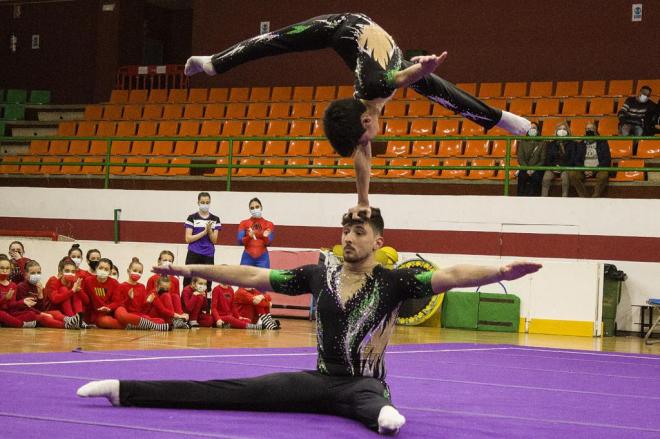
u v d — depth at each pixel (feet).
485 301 48.73
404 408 16.97
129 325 38.29
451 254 50.42
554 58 67.82
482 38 69.97
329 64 74.43
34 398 16.06
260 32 76.79
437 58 13.50
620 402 19.31
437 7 71.41
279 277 15.79
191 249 41.88
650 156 55.47
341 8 74.38
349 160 59.62
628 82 63.05
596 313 46.88
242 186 60.90
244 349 29.78
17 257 40.60
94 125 73.10
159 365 22.90
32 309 37.63
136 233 56.18
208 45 78.48
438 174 57.52
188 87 78.79
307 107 68.74
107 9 82.74
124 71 80.59
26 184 67.97
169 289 39.78
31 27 86.33
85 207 57.36
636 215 47.80
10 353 25.20
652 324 47.06
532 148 51.44
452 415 16.25
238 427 13.80
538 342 40.98
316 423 14.44
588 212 48.49
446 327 49.55
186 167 59.62
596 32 66.80
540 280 48.01
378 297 15.30
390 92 14.62
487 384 21.98
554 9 67.97
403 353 30.71
